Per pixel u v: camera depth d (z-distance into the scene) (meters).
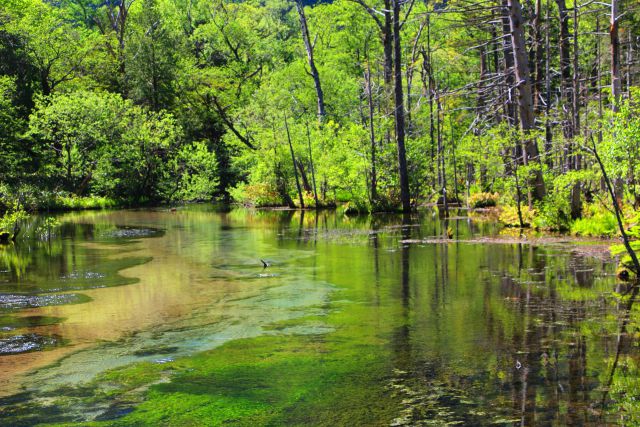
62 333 9.66
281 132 40.16
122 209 40.00
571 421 5.83
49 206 39.16
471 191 39.00
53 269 15.99
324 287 13.02
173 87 51.69
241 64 56.88
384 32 35.66
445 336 8.90
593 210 20.88
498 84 23.31
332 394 6.76
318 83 44.53
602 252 16.16
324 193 39.62
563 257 15.66
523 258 15.77
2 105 38.78
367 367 7.62
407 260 16.33
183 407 6.57
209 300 11.95
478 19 23.27
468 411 6.15
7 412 6.53
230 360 8.12
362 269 15.17
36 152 41.66
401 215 31.39
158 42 51.03
